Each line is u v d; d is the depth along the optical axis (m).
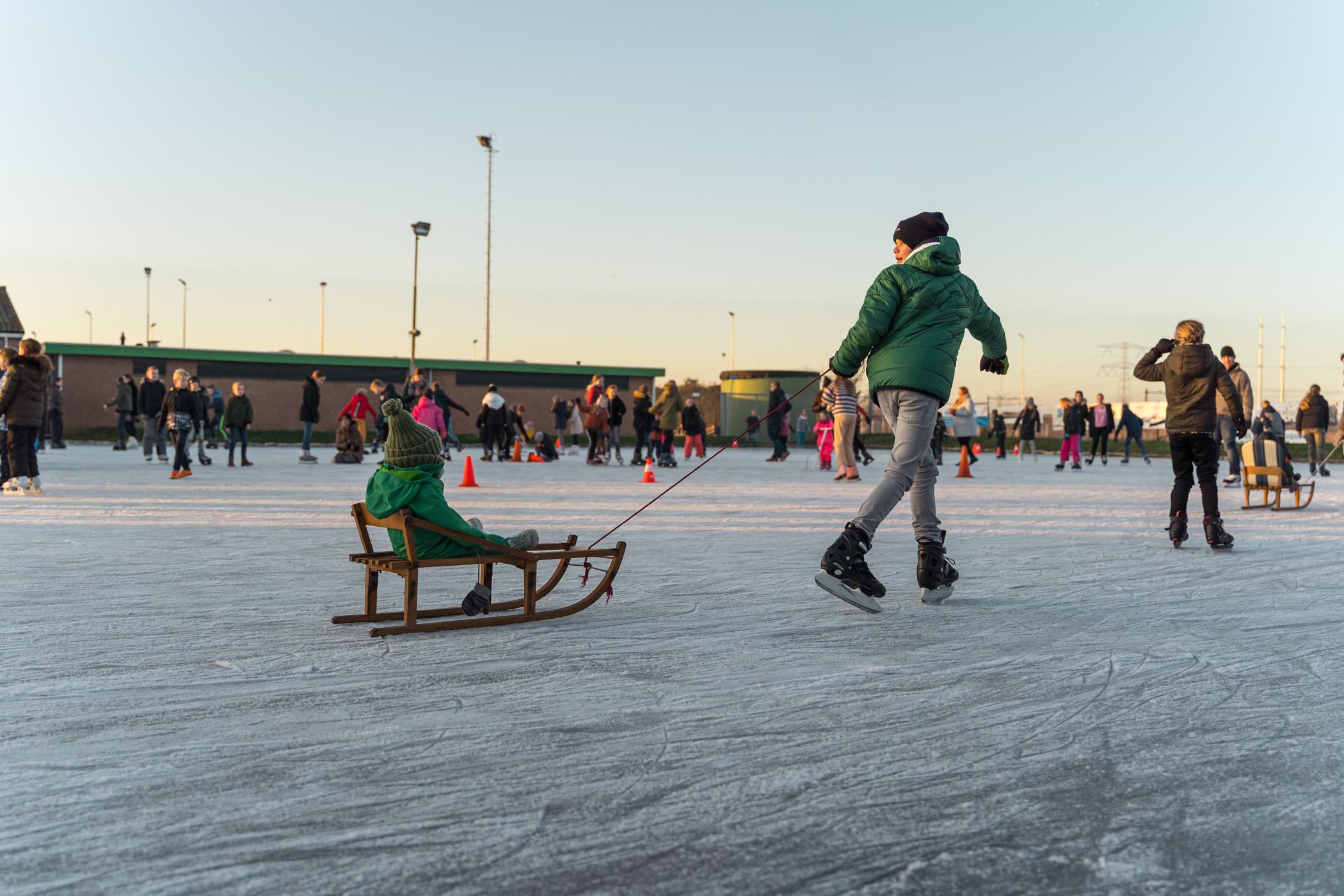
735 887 2.06
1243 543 7.89
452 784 2.59
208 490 12.74
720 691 3.48
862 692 3.46
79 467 17.92
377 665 3.81
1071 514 10.48
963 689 3.52
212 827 2.31
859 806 2.47
